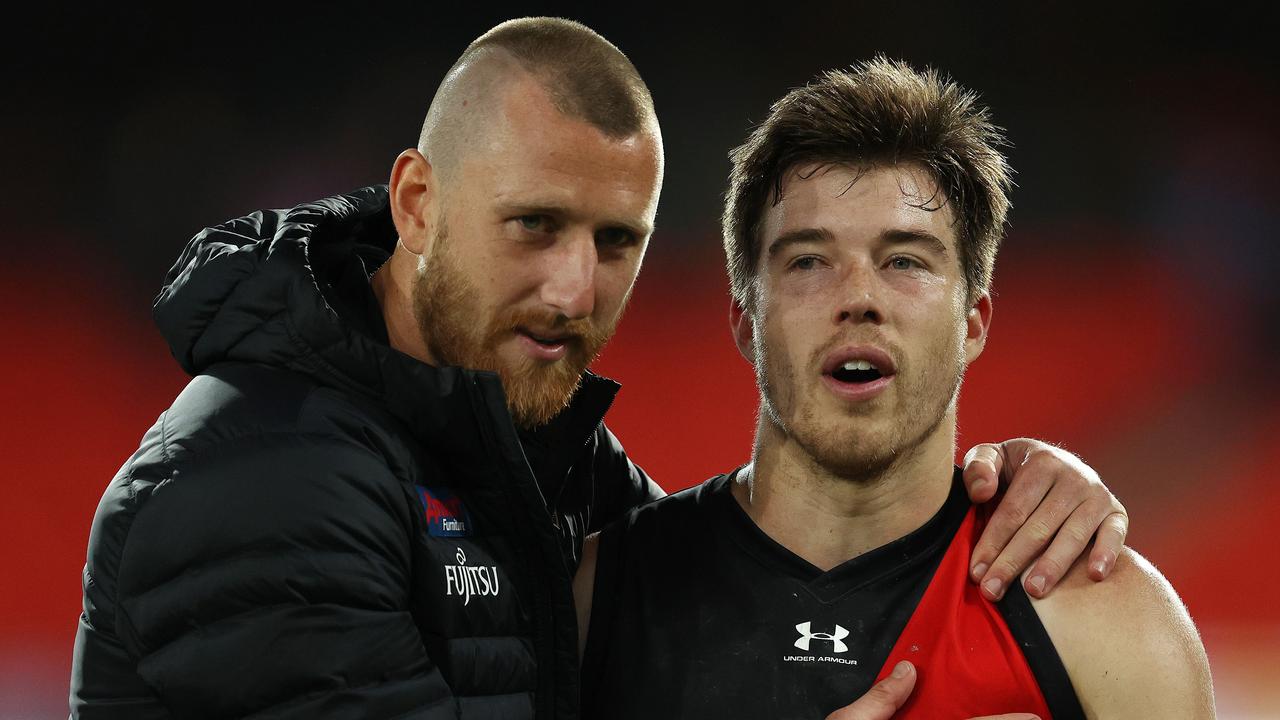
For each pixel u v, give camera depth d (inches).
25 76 1136.8
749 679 199.5
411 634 175.8
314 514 169.8
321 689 167.3
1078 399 1158.3
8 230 1124.5
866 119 197.5
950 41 1214.3
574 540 227.6
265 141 1154.7
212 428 178.1
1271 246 1180.5
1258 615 933.2
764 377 208.2
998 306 1203.2
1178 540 1072.8
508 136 183.8
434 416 187.8
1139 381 1159.6
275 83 1155.3
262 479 170.9
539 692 195.8
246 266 192.7
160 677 168.4
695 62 1213.1
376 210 222.7
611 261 193.2
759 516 212.4
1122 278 1198.9
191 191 1149.1
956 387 205.6
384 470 180.5
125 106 1146.0
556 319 188.9
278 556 167.3
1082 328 1187.3
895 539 203.9
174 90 1149.1
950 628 193.9
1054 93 1221.7
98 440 1063.6
